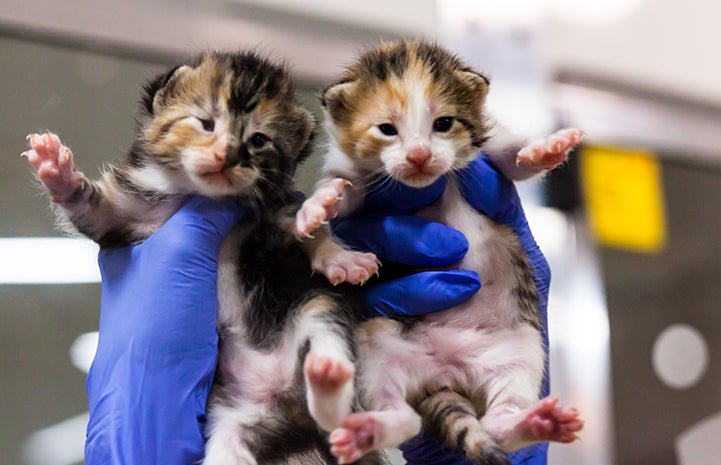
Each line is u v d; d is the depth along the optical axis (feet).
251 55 1.48
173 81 1.43
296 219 1.40
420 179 1.43
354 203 1.49
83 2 1.73
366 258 1.39
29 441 1.77
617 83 2.03
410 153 1.43
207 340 1.39
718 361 2.00
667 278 2.02
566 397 1.92
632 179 2.02
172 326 1.38
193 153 1.39
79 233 1.43
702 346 2.00
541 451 1.52
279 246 1.43
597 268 1.97
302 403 1.38
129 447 1.36
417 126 1.45
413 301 1.42
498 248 1.46
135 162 1.46
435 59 1.50
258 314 1.41
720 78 2.10
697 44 2.10
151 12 1.75
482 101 1.50
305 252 1.42
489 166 1.50
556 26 2.01
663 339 1.99
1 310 1.79
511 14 1.96
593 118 2.00
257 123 1.42
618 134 2.02
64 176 1.39
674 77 2.07
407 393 1.39
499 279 1.45
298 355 1.38
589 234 1.97
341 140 1.49
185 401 1.37
